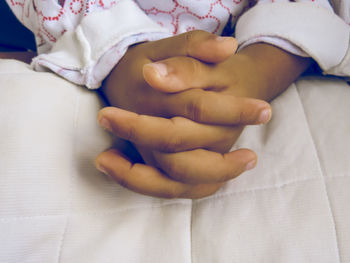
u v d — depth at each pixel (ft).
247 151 0.69
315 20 0.80
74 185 0.71
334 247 0.66
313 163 0.72
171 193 0.70
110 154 0.70
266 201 0.70
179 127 0.67
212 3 0.90
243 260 0.67
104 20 0.81
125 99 0.76
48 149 0.71
